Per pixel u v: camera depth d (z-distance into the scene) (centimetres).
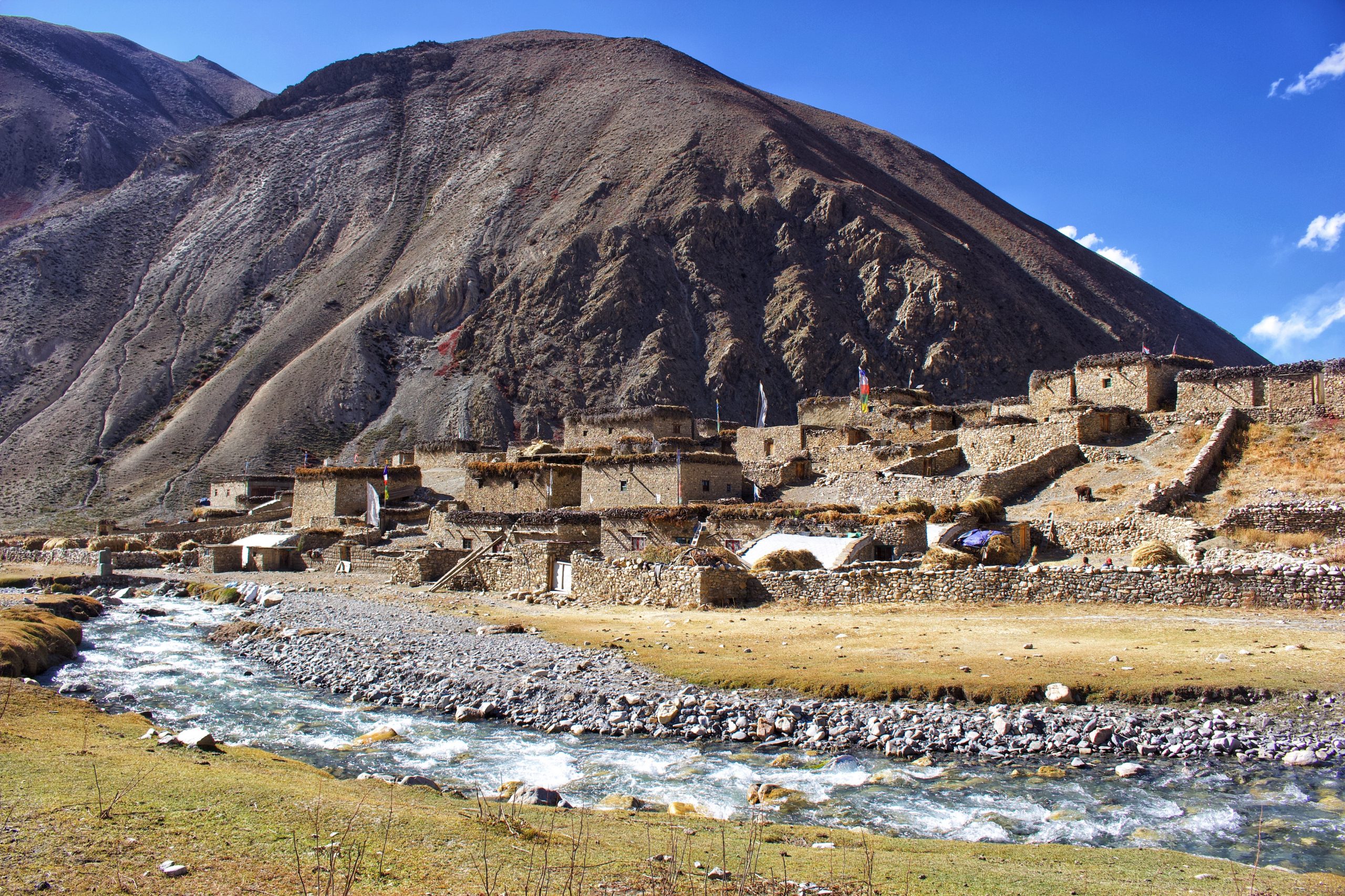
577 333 17750
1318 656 1866
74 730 1418
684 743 1694
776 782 1459
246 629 2998
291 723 1875
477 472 5284
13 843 865
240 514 7319
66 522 11462
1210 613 2325
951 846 1124
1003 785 1425
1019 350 18662
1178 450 3819
